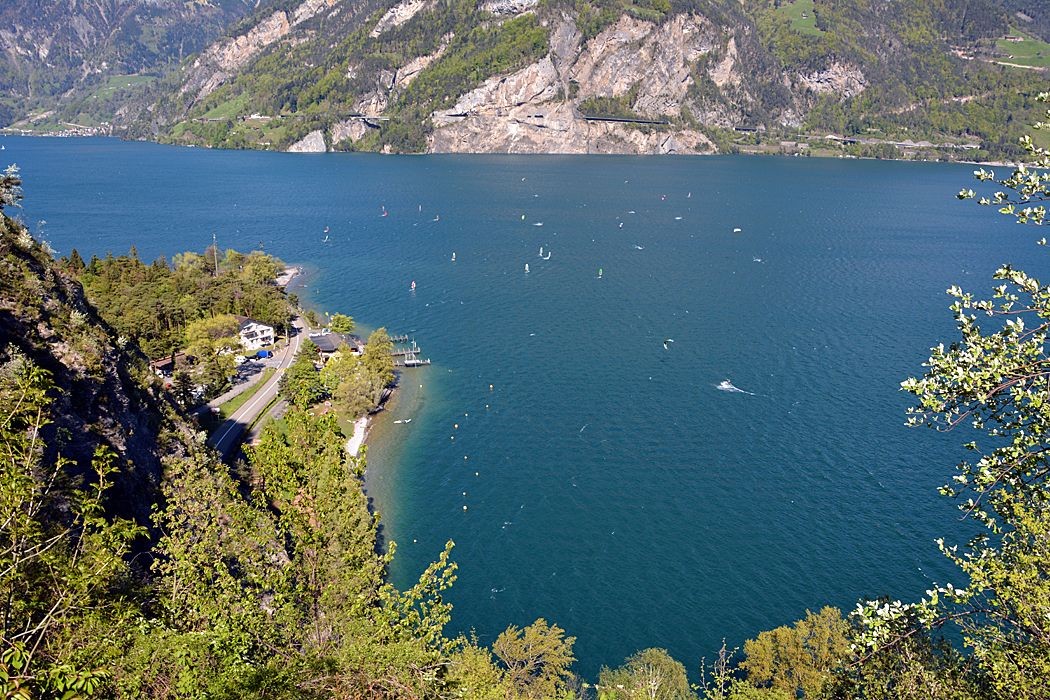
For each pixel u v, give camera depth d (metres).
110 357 72.38
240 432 107.81
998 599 23.25
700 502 94.75
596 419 118.56
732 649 70.81
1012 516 22.17
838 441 109.69
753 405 122.94
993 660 22.69
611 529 89.38
